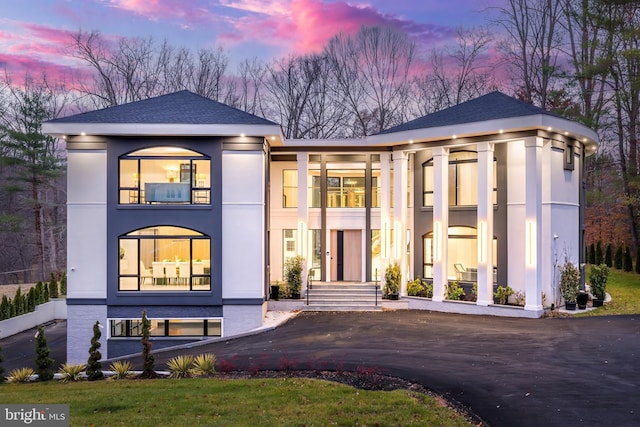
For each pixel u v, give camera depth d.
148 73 44.81
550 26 39.84
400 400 10.48
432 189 24.30
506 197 22.03
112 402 10.50
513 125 19.91
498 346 15.41
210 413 9.74
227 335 20.28
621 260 32.16
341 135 46.34
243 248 20.45
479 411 10.17
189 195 20.58
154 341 20.06
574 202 23.39
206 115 20.58
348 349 15.62
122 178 20.42
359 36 46.50
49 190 52.38
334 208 26.48
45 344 15.10
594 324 18.06
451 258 23.69
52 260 48.75
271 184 26.97
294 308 23.16
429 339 16.67
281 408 10.01
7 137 41.28
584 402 10.48
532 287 20.02
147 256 20.45
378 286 24.78
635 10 29.50
